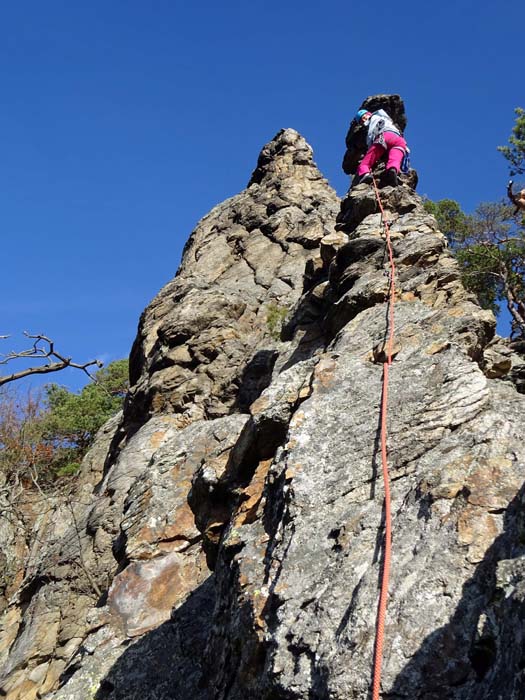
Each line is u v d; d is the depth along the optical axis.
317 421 7.41
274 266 22.97
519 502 5.43
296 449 7.16
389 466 6.58
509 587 4.70
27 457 24.23
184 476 13.13
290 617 5.67
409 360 7.83
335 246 13.88
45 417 29.03
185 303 19.97
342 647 5.14
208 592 9.91
